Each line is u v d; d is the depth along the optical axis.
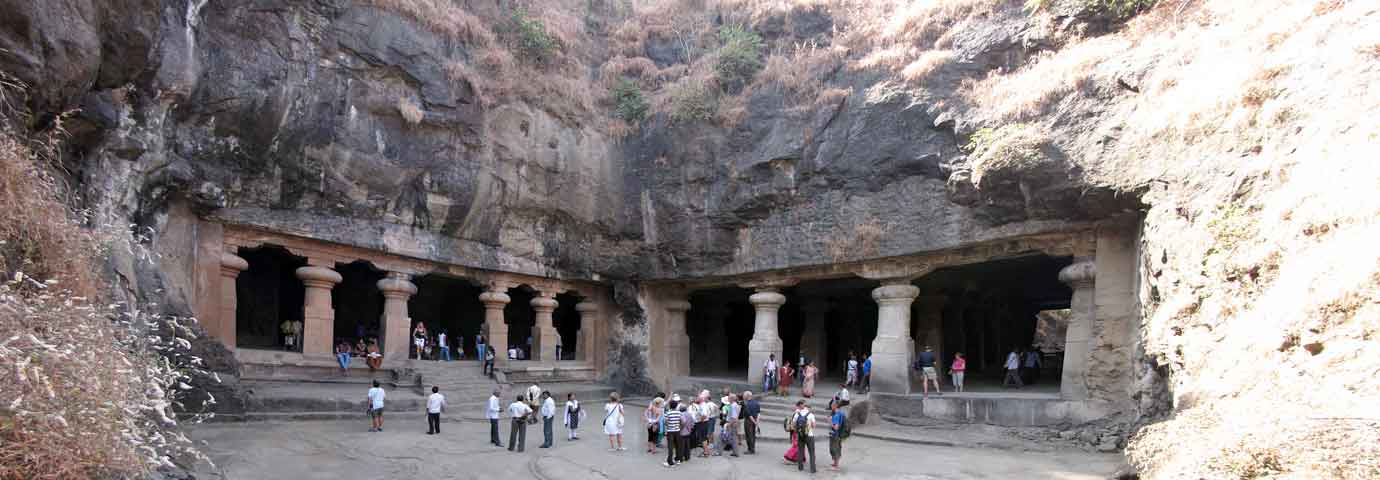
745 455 14.55
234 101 16.69
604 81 26.16
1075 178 16.34
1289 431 7.00
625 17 28.78
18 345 5.74
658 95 25.39
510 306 31.59
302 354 19.50
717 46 25.95
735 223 23.45
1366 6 12.12
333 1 18.73
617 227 25.12
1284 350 9.18
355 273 26.42
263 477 11.16
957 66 19.77
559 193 24.03
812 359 27.38
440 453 13.69
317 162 18.75
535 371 24.59
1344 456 6.35
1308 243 9.95
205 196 16.81
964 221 18.92
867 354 30.73
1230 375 10.34
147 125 14.49
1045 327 49.16
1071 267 17.81
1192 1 16.61
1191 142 14.16
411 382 20.81
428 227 21.61
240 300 23.52
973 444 16.27
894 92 20.42
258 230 18.66
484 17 23.75
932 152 19.44
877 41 22.28
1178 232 13.59
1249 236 11.57
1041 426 17.47
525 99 23.23
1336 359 8.15
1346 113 10.82
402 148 20.22
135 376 7.01
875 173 20.53
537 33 24.06
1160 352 13.46
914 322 29.11
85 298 7.13
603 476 12.27
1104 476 12.85
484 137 21.91
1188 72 15.00
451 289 29.58
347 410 17.66
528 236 24.11
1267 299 10.32
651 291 26.39
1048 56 18.55
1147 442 9.98
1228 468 7.06
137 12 10.55
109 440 5.92
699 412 14.16
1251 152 12.70
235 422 15.27
